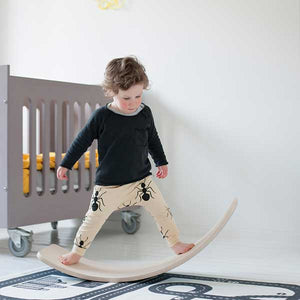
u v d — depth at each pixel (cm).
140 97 205
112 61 205
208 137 316
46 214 275
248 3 304
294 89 294
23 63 369
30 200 266
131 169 209
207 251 265
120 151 208
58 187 282
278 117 298
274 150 299
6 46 374
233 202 209
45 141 275
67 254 212
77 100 295
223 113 312
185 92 322
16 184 259
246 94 306
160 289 189
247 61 305
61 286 193
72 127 292
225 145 312
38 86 270
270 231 301
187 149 322
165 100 327
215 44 313
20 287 191
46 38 362
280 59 297
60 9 357
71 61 355
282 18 296
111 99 315
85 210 298
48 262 207
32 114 267
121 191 208
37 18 364
